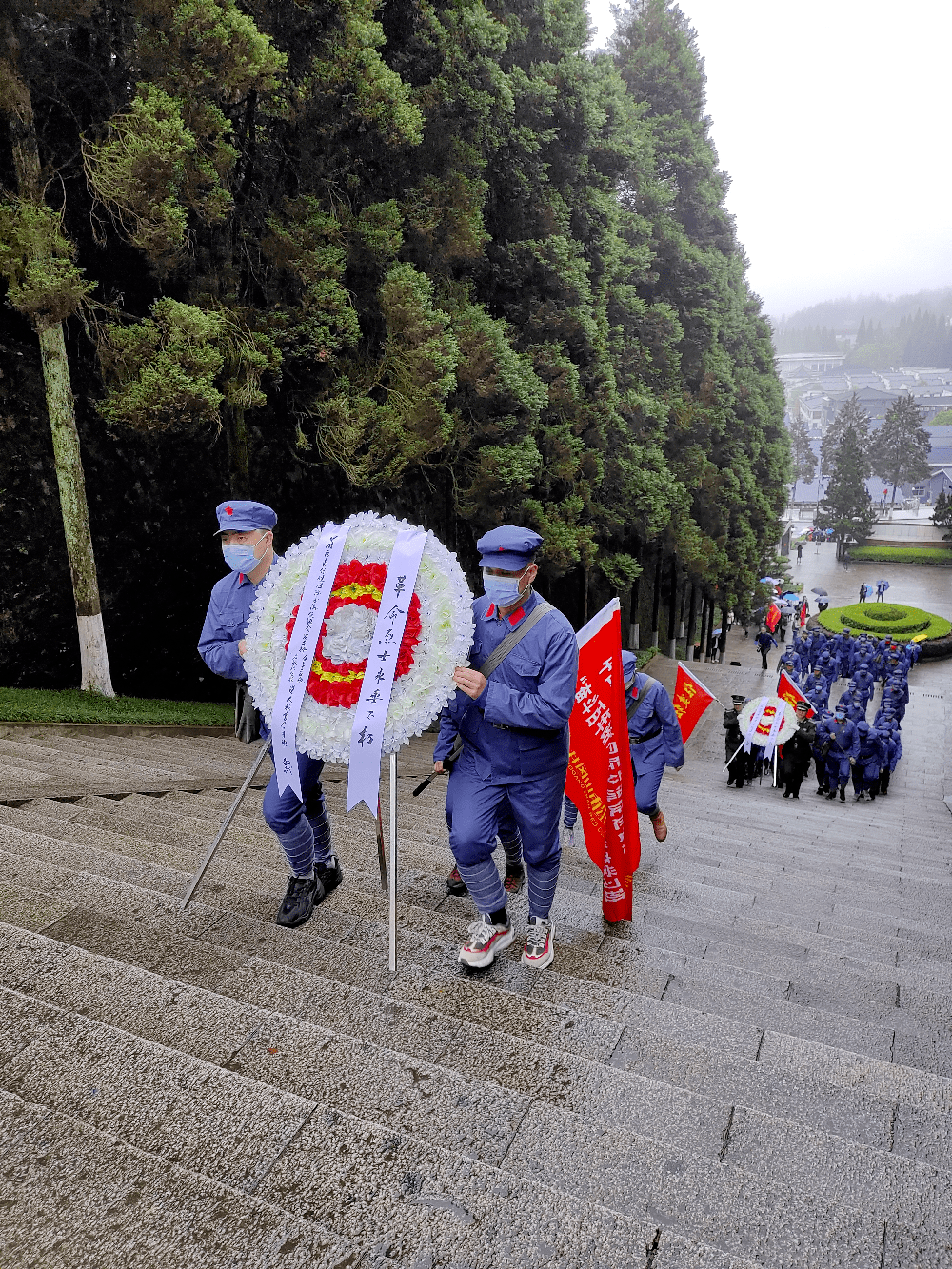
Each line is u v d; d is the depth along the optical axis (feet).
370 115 38.78
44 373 38.29
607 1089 8.90
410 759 40.16
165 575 47.44
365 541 11.23
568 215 57.67
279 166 44.91
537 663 10.87
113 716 37.27
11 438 41.04
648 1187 7.40
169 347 35.17
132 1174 6.93
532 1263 6.37
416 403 41.52
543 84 51.80
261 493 50.55
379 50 45.96
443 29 44.62
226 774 25.79
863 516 252.62
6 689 40.14
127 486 45.34
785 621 139.95
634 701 21.43
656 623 103.91
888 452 364.99
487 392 46.42
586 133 57.57
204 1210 6.63
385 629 10.68
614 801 14.44
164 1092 7.98
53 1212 6.55
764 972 14.23
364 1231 6.61
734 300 116.78
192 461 47.55
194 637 49.26
